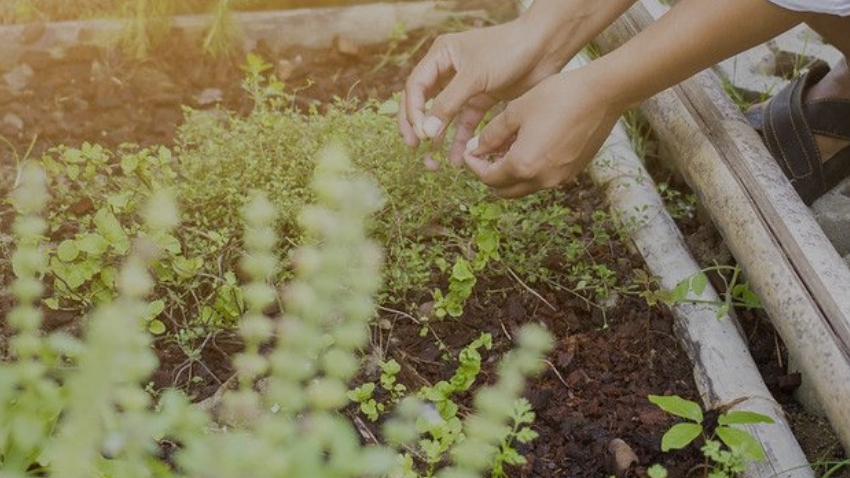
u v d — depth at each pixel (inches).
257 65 72.7
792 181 67.1
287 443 51.6
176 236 66.2
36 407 53.8
